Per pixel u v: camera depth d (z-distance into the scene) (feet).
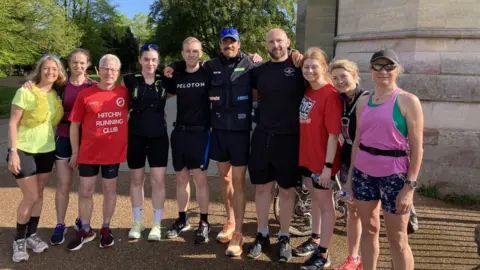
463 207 16.57
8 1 51.29
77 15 123.24
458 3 16.61
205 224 13.21
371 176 8.68
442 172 17.57
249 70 12.17
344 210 13.60
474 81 16.84
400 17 17.65
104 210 12.61
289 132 11.34
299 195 13.91
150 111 12.60
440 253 12.42
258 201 12.28
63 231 12.88
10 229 13.71
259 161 11.69
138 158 12.95
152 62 12.19
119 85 12.58
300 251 12.13
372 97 8.80
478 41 16.72
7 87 79.36
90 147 12.08
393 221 8.57
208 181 19.65
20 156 11.26
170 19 104.94
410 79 17.34
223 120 12.14
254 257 11.98
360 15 19.48
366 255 9.40
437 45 17.07
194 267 11.45
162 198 13.34
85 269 11.27
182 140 12.75
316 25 29.91
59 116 12.26
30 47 59.31
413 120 8.11
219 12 102.27
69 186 12.88
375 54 8.43
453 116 17.31
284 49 11.35
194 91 12.41
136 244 12.84
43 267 11.34
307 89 11.34
